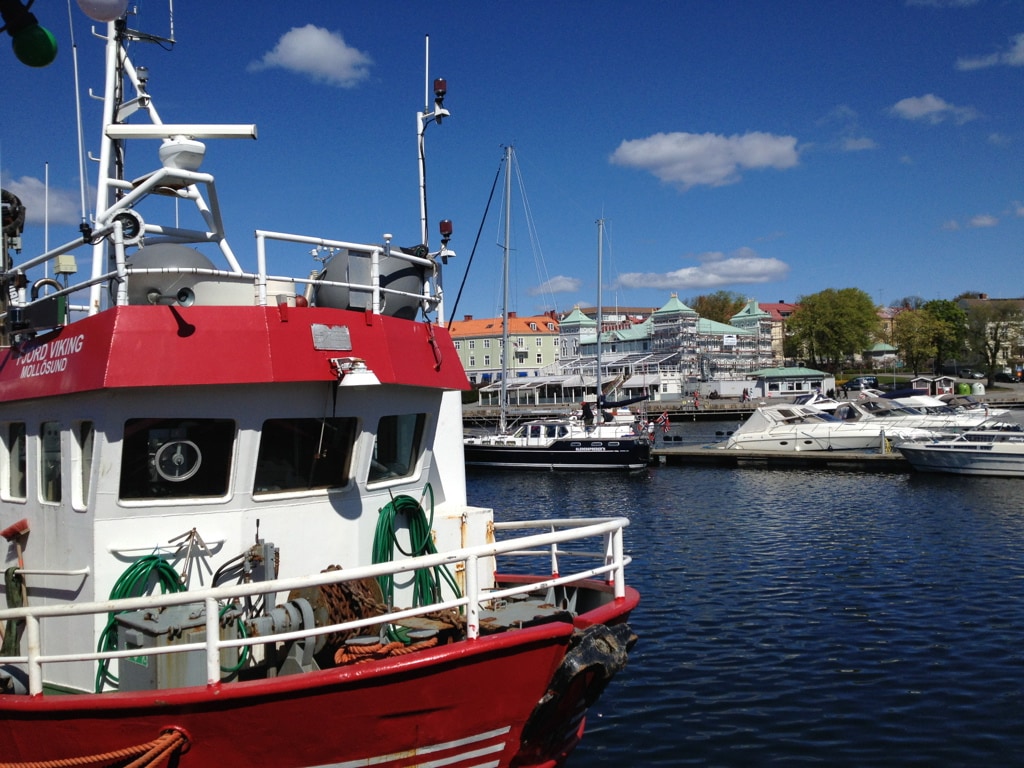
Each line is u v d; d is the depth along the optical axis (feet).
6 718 19.42
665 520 101.86
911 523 93.50
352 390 23.65
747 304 504.02
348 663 20.61
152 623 19.81
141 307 21.49
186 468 22.09
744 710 41.83
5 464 26.58
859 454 148.66
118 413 21.24
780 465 155.02
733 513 105.50
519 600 27.12
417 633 21.66
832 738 38.42
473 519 27.84
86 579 21.98
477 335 414.00
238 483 22.39
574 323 460.14
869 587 65.10
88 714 18.83
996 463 128.77
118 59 30.94
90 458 22.31
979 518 95.25
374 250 25.58
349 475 24.17
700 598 63.26
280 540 23.03
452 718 20.34
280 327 22.54
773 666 47.83
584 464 158.40
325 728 19.17
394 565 19.20
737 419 292.20
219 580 22.17
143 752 18.54
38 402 24.07
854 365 492.95
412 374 25.13
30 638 19.07
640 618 58.29
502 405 171.53
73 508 22.56
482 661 20.10
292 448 23.27
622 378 218.59
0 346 28.27
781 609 59.62
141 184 27.84
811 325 447.83
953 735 38.34
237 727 18.74
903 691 43.57
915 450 136.56
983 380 396.16
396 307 26.96
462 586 27.22
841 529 91.40
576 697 22.70
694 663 48.65
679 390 378.32
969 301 472.44
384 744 19.84
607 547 26.22
